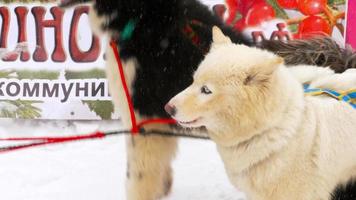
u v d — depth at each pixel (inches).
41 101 129.8
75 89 129.3
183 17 99.8
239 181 90.0
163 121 100.5
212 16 103.4
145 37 98.3
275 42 109.4
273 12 127.1
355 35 127.9
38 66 129.5
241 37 104.6
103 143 127.4
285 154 86.6
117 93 101.6
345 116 89.2
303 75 96.3
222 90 85.2
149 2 97.5
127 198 104.9
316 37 110.8
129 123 101.8
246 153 87.4
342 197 91.0
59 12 128.0
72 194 112.3
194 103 85.7
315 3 127.2
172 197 110.6
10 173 118.0
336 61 105.2
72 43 128.5
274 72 84.7
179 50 99.3
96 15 101.1
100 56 128.2
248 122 85.4
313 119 87.3
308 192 88.0
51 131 129.6
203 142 127.0
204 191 112.2
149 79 99.4
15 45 129.6
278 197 88.2
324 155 87.5
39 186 114.7
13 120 130.8
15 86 130.1
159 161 103.7
